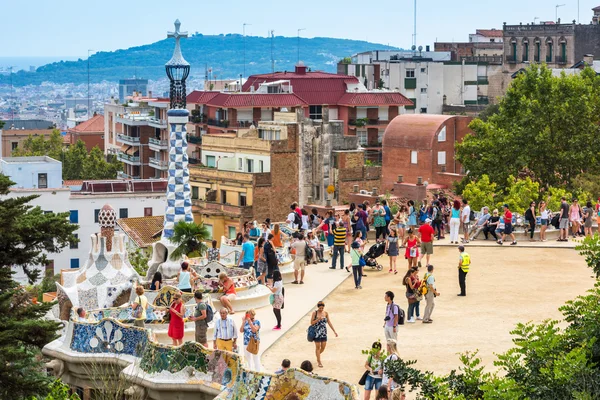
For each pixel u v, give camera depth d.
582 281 56.84
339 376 41.56
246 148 150.75
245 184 146.00
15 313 41.50
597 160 118.38
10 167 154.12
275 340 46.47
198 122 198.25
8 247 42.34
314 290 55.88
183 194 60.91
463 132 137.50
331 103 196.38
